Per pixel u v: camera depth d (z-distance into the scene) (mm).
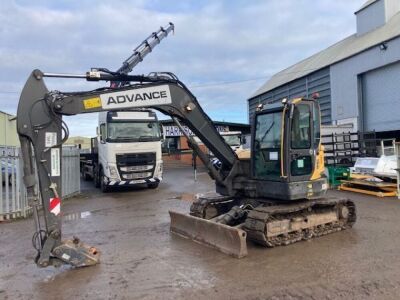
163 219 10938
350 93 27297
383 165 14898
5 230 9977
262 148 8438
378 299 5129
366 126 26406
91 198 16031
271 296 5332
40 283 6145
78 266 6742
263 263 6738
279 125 8109
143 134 17375
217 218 8430
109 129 16938
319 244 7836
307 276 6016
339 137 23125
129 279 6172
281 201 8312
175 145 37781
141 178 17359
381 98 24953
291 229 7938
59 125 6742
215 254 7359
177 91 8125
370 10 29188
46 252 6473
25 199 11617
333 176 16109
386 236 8297
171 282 5980
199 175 26297
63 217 11859
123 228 9977
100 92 7238
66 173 15922
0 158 11133
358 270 6207
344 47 30453
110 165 16922
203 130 8500
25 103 6508
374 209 11461
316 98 8516
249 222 7719
